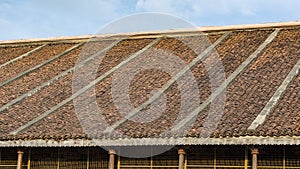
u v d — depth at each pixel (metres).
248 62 26.02
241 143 19.69
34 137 22.28
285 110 20.91
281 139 19.19
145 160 22.19
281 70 24.67
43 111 24.66
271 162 20.42
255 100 22.28
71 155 23.44
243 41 29.00
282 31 29.17
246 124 20.33
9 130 23.19
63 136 21.91
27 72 29.78
